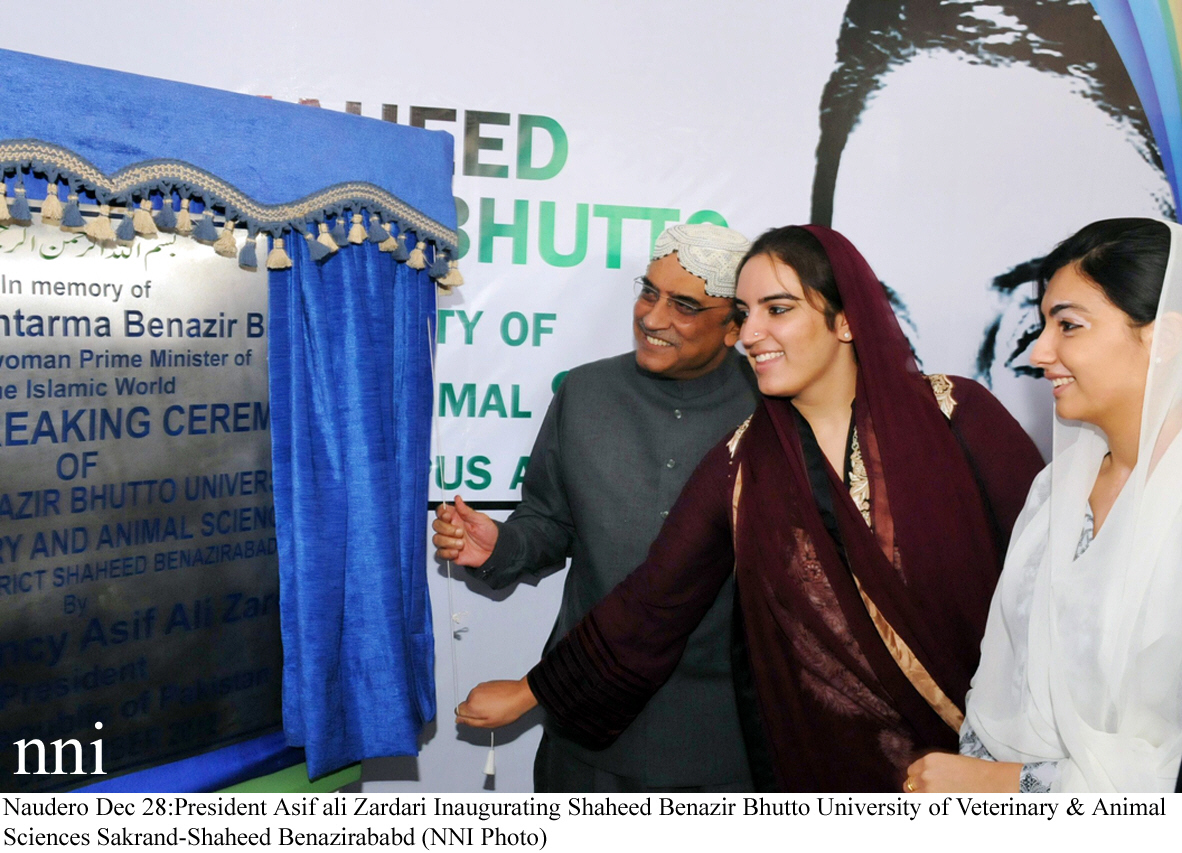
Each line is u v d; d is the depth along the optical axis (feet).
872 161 5.85
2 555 3.29
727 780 4.83
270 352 3.89
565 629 5.21
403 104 5.47
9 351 3.26
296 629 4.02
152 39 5.15
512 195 5.63
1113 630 2.85
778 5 5.74
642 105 5.69
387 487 4.28
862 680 3.89
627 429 4.94
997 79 5.90
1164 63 5.99
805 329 3.80
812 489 3.94
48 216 3.10
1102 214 6.03
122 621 3.60
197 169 3.45
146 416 3.61
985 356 6.00
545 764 5.42
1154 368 2.80
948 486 3.81
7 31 4.94
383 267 4.31
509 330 5.72
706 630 4.68
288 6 5.30
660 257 4.61
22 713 3.37
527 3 5.54
